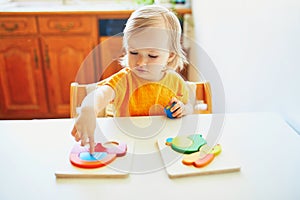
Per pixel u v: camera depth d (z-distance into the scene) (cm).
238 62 122
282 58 86
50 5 248
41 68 218
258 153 68
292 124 83
